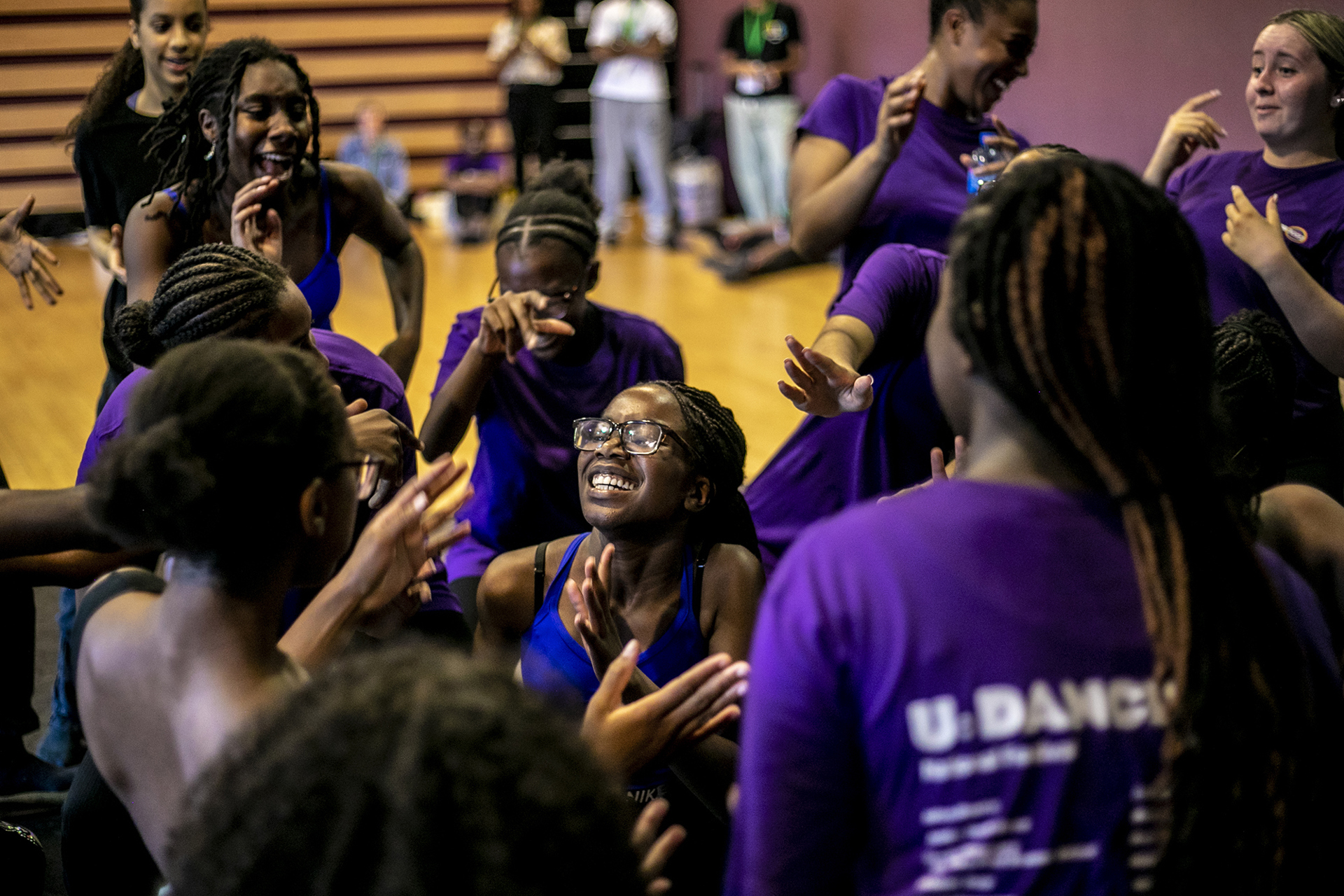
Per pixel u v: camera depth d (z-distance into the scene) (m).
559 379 2.56
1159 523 1.00
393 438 1.85
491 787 0.72
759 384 6.06
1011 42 2.74
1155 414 1.01
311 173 2.75
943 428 2.45
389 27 10.91
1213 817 0.97
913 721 0.96
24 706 2.66
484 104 11.13
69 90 10.00
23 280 3.04
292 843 0.72
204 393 1.12
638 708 1.36
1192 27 5.61
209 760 1.10
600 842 0.75
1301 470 2.71
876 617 0.97
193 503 1.08
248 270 1.87
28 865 1.97
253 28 10.69
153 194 2.57
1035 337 1.00
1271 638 1.02
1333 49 2.67
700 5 10.96
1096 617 0.98
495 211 9.89
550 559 2.03
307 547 1.22
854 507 1.04
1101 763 0.96
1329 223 2.74
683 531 1.98
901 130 2.68
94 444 1.86
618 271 8.67
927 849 0.97
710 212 9.91
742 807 1.01
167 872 1.14
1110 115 6.25
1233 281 2.77
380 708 0.75
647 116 9.33
